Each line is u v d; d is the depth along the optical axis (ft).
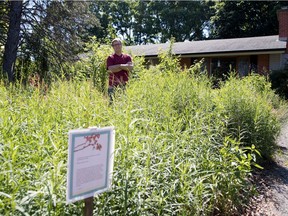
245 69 61.31
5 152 6.70
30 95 13.85
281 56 58.08
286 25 60.90
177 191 8.02
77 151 5.45
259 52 57.00
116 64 17.94
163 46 71.56
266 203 11.56
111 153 6.14
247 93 17.78
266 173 15.02
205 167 9.68
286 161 17.22
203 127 11.55
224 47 62.23
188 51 63.72
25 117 9.67
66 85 14.08
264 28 103.86
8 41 35.24
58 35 37.76
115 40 18.07
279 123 19.39
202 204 8.63
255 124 15.62
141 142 9.18
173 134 10.02
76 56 36.58
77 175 5.45
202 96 15.66
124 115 9.87
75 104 11.05
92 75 22.45
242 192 11.55
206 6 143.02
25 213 5.01
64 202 5.68
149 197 7.29
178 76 18.43
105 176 5.98
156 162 8.58
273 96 25.25
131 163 7.50
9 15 36.76
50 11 37.58
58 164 5.98
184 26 146.00
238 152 11.10
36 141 7.72
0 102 10.75
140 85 15.47
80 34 40.65
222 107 14.83
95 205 6.57
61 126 8.86
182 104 14.56
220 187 9.71
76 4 39.70
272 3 102.12
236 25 107.96
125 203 6.39
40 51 36.09
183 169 8.52
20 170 6.26
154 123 10.51
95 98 11.98
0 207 5.43
